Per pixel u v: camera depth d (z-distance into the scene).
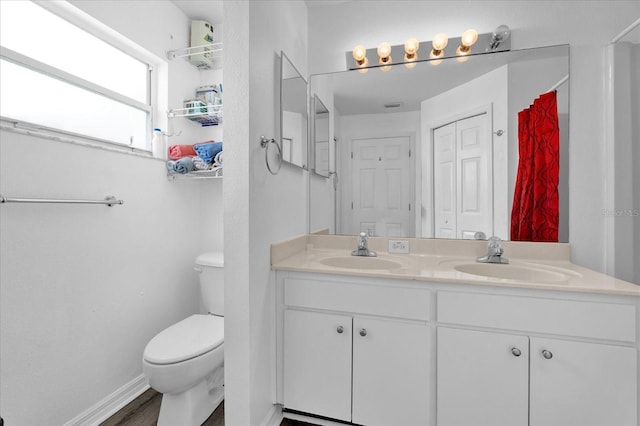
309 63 1.99
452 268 1.44
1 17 1.27
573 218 1.58
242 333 1.25
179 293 2.08
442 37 1.68
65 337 1.38
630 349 1.05
